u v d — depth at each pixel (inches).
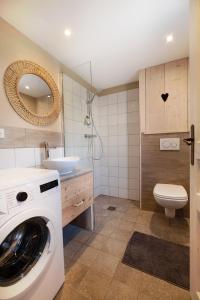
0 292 27.0
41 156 66.1
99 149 115.5
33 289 32.9
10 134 54.0
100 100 114.7
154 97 83.4
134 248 56.8
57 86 75.3
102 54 71.9
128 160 106.7
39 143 65.5
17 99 55.7
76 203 57.6
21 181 30.6
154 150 84.8
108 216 82.4
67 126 82.0
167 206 66.8
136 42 63.9
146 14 49.9
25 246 35.9
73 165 59.8
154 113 83.8
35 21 52.1
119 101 107.8
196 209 31.4
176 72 78.2
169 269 47.2
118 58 75.4
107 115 112.4
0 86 50.9
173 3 45.9
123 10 48.3
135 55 73.1
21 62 57.2
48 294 36.9
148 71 84.1
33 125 62.9
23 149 58.6
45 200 35.7
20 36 57.1
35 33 57.6
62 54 71.2
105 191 116.3
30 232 36.6
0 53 50.8
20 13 48.9
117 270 47.4
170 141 80.7
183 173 79.3
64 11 48.5
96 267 48.6
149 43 64.6
